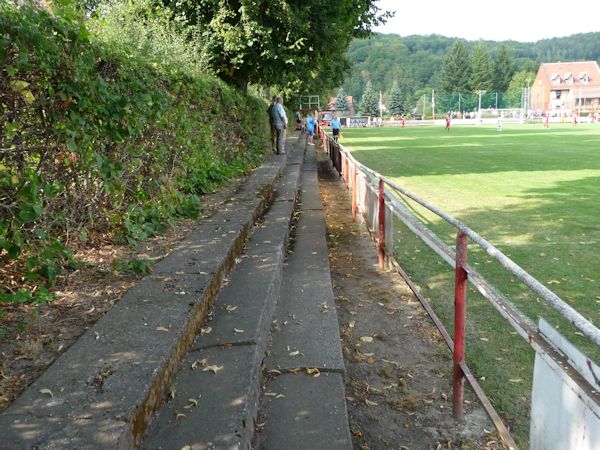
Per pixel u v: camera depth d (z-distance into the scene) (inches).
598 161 722.8
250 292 172.6
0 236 138.4
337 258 271.3
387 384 144.9
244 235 239.8
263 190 352.2
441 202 414.9
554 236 298.4
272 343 157.6
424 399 137.2
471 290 216.5
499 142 1214.9
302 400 126.6
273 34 584.7
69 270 168.6
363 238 313.4
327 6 613.0
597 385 67.2
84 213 189.0
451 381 146.0
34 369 107.5
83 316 134.5
